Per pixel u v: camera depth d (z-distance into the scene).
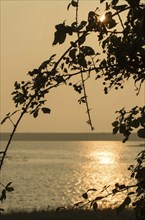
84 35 5.61
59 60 5.61
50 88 5.63
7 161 184.50
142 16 5.61
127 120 6.55
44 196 76.25
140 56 5.87
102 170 137.88
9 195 74.88
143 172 6.49
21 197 73.00
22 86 5.57
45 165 167.25
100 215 33.16
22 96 5.57
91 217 33.38
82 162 186.88
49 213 37.22
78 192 82.81
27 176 121.38
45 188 91.06
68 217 34.25
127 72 6.04
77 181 106.06
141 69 5.96
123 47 5.84
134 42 5.82
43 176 122.25
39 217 36.16
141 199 6.41
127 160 187.75
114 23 5.69
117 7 5.64
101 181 100.75
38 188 90.69
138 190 6.48
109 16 5.65
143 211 6.38
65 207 6.80
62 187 93.25
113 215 32.66
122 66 5.93
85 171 137.38
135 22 5.74
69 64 5.71
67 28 5.52
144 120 6.51
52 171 140.00
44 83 5.59
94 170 140.12
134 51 5.84
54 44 5.53
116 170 135.00
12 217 37.06
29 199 70.94
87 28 5.63
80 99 5.88
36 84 5.58
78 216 34.16
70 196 76.69
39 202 67.81
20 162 182.25
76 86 5.81
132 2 5.55
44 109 5.59
